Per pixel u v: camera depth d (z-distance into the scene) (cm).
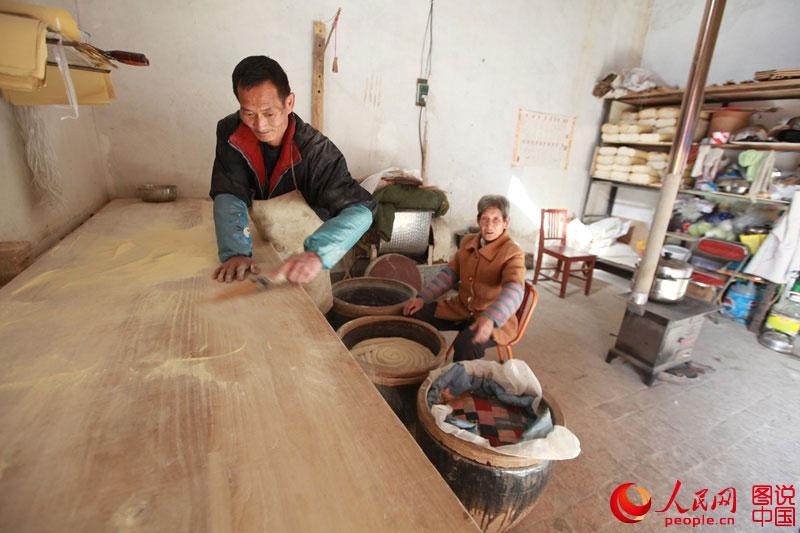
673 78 486
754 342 348
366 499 48
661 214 246
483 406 154
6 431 54
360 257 358
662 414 240
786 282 352
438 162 418
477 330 181
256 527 44
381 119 373
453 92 401
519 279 193
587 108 496
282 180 148
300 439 56
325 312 197
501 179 465
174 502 46
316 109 337
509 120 444
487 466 122
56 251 135
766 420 240
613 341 330
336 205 143
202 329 85
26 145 146
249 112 113
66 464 50
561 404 244
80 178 212
